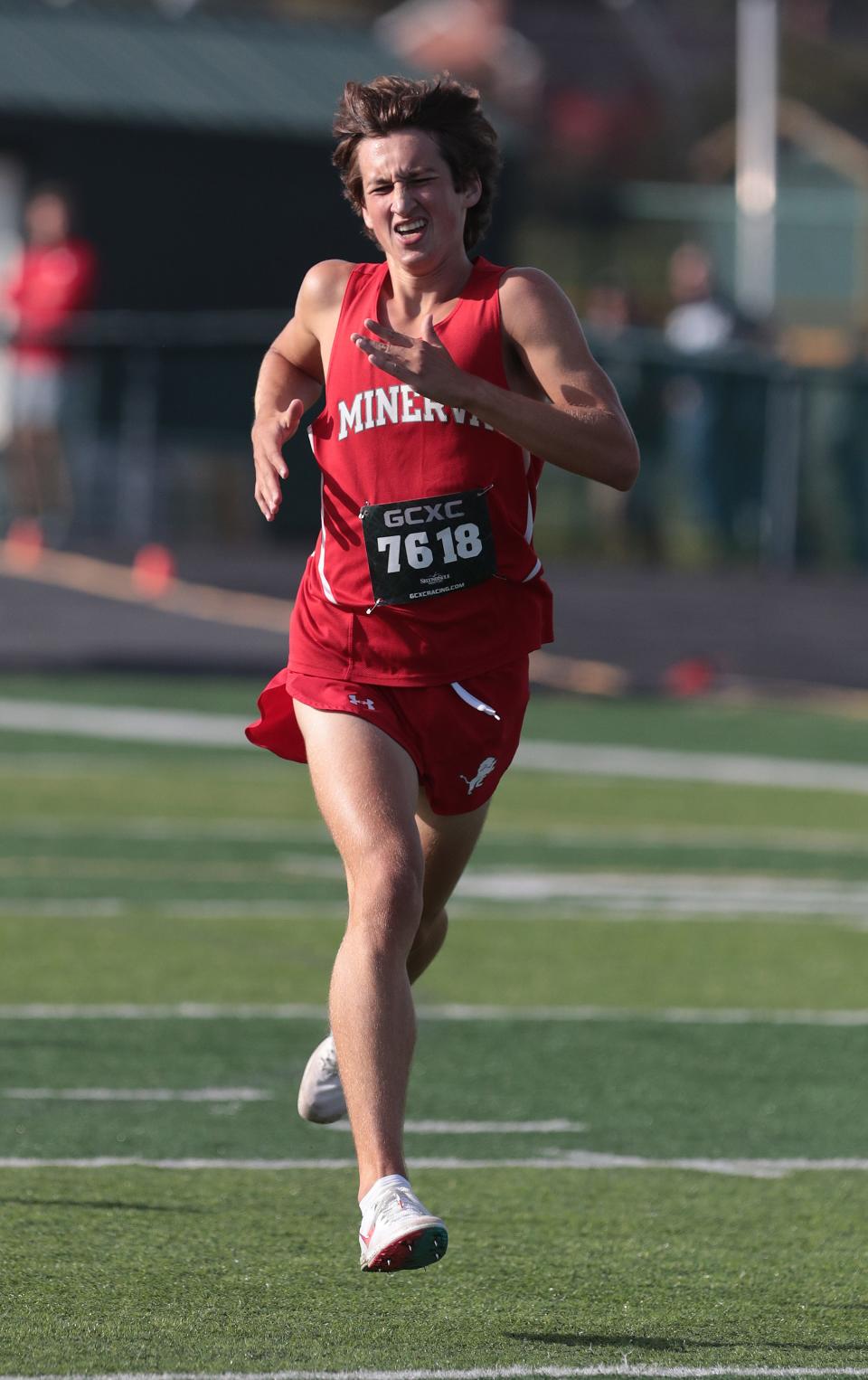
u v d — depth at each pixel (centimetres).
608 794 4500
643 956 2986
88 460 7619
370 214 1614
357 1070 1452
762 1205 1848
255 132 10131
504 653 1639
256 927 3095
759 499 8081
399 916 1499
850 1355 1455
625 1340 1478
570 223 14062
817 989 2795
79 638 6278
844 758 5112
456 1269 1647
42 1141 1983
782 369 8038
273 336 7656
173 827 3944
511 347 1597
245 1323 1495
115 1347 1431
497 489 1612
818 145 17625
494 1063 2366
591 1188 1892
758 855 3850
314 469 7956
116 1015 2528
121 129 9888
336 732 1598
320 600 1644
